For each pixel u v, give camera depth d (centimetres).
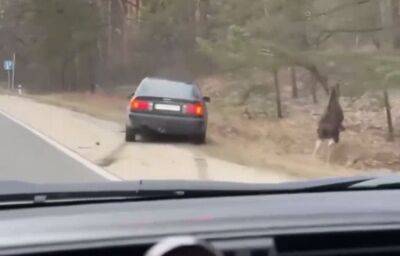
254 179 2117
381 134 3753
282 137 3647
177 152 2695
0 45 14075
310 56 3284
